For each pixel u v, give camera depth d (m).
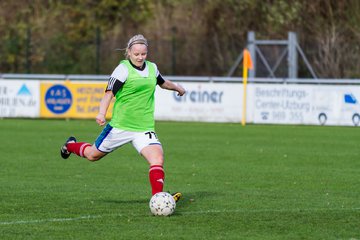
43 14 116.25
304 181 35.84
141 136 25.92
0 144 52.50
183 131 64.19
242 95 73.38
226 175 37.97
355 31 95.88
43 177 36.62
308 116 71.56
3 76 80.50
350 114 70.25
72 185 33.84
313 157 46.16
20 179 35.78
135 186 33.81
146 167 41.00
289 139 57.72
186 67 96.62
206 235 22.58
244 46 100.06
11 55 102.56
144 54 25.58
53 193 31.17
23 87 76.88
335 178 36.94
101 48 95.31
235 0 106.12
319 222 24.73
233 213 26.30
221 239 22.06
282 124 72.25
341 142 55.53
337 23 99.56
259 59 94.12
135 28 111.19
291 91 71.88
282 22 102.31
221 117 73.88
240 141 56.03
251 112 73.06
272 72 84.94
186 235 22.55
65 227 23.66
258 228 23.70
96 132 62.72
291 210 27.09
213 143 54.50
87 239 21.98
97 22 113.38
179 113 75.00
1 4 117.62
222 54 97.88
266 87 72.56
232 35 103.19
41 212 26.39
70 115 76.25
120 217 25.30
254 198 30.20
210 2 107.12
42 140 55.53
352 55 93.25
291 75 84.19
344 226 24.11
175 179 36.50
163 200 25.33
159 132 63.12
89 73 97.25
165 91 75.38
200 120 74.44
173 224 24.16
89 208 27.30
